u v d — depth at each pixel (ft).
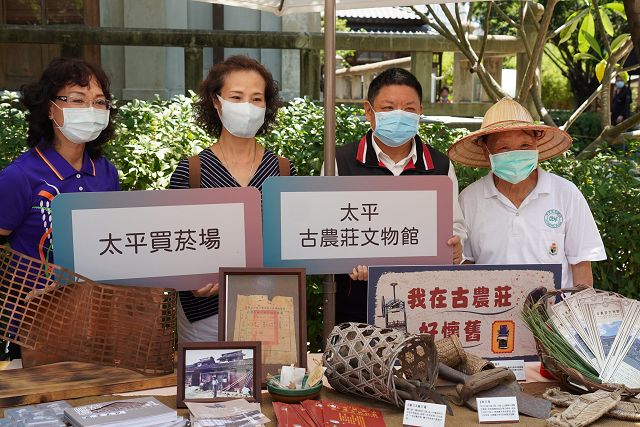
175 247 7.06
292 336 6.77
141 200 6.95
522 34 15.34
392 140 8.25
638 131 15.60
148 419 5.71
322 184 7.32
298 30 21.71
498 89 15.88
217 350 6.37
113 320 6.70
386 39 17.94
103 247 6.91
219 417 5.81
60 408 6.04
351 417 5.95
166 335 6.75
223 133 8.28
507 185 8.25
